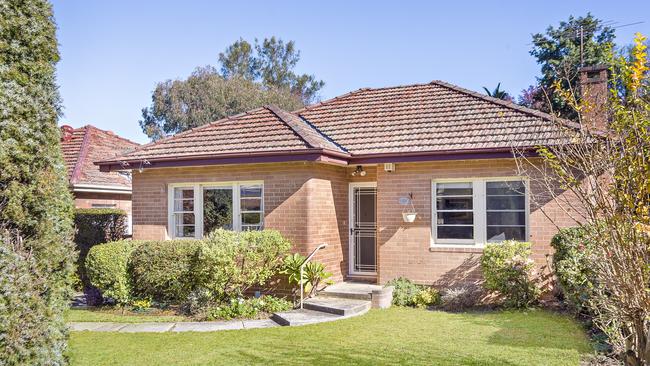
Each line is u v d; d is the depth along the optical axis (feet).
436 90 54.24
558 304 38.50
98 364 27.17
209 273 39.73
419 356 26.86
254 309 39.37
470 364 25.25
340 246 48.52
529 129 42.32
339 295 42.50
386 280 45.21
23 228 20.89
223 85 144.97
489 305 39.75
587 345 27.94
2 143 19.88
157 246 42.22
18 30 21.06
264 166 45.09
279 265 42.78
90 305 45.01
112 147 75.05
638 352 17.12
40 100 21.62
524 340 29.45
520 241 41.39
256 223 45.88
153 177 49.49
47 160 21.76
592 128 18.65
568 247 34.63
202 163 45.44
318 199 44.57
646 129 16.35
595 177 17.24
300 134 44.80
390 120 50.29
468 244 43.21
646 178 15.69
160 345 30.99
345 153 44.57
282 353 28.43
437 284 43.34
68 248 22.45
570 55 92.53
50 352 20.65
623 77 17.44
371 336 31.50
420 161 42.78
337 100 58.59
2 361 18.67
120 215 58.70
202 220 48.01
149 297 43.09
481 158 40.75
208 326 36.17
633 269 16.11
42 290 21.06
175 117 142.10
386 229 45.37
